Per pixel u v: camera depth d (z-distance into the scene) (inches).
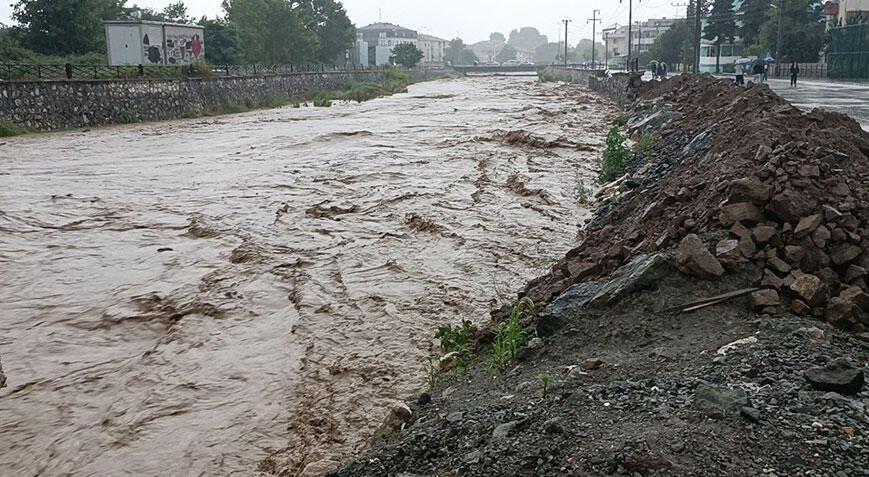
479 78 4158.5
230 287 388.8
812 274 236.2
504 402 199.8
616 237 350.3
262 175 711.7
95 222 534.9
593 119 1165.7
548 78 3284.9
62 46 1828.2
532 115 1266.0
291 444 236.5
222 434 244.8
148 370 295.4
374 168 733.9
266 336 325.7
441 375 266.7
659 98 986.7
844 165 297.9
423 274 401.7
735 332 210.5
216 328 335.9
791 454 144.3
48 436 249.0
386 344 309.7
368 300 362.3
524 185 615.8
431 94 2206.0
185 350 312.8
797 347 193.8
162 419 257.0
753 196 262.4
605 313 241.9
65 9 1804.9
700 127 611.8
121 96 1284.4
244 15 2516.0
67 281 405.7
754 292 227.6
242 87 1705.2
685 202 332.5
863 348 200.5
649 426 158.7
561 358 228.4
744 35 2847.0
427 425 204.8
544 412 179.3
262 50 2506.2
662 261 246.2
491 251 438.6
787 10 2338.8
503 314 307.3
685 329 220.2
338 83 2480.3
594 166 714.2
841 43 1911.9
